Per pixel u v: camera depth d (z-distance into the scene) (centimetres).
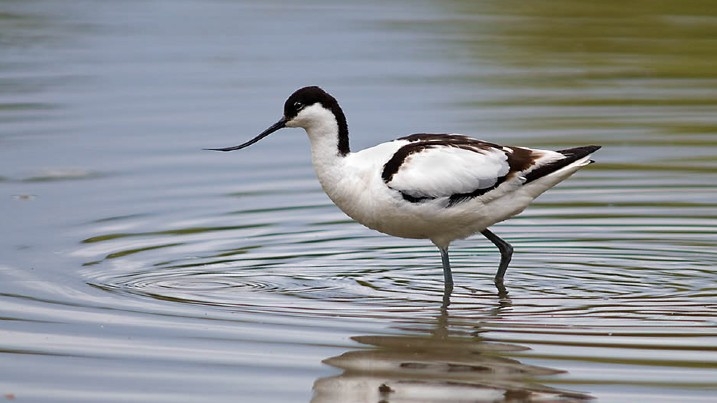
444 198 1209
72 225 1433
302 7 2862
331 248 1392
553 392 936
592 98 2033
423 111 1922
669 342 1049
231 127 1850
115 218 1466
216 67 2228
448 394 937
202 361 1002
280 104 1975
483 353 1024
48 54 2319
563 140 1767
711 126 1861
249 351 1028
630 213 1505
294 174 1688
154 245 1371
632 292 1215
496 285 1253
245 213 1511
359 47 2400
